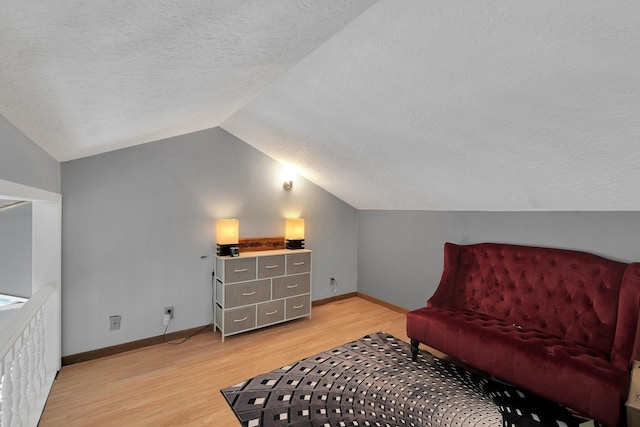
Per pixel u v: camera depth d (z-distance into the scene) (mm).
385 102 1894
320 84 1935
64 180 2502
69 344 2568
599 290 2201
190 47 1019
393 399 2170
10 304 3576
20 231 3645
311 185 4066
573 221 2467
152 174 2904
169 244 3021
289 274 3492
